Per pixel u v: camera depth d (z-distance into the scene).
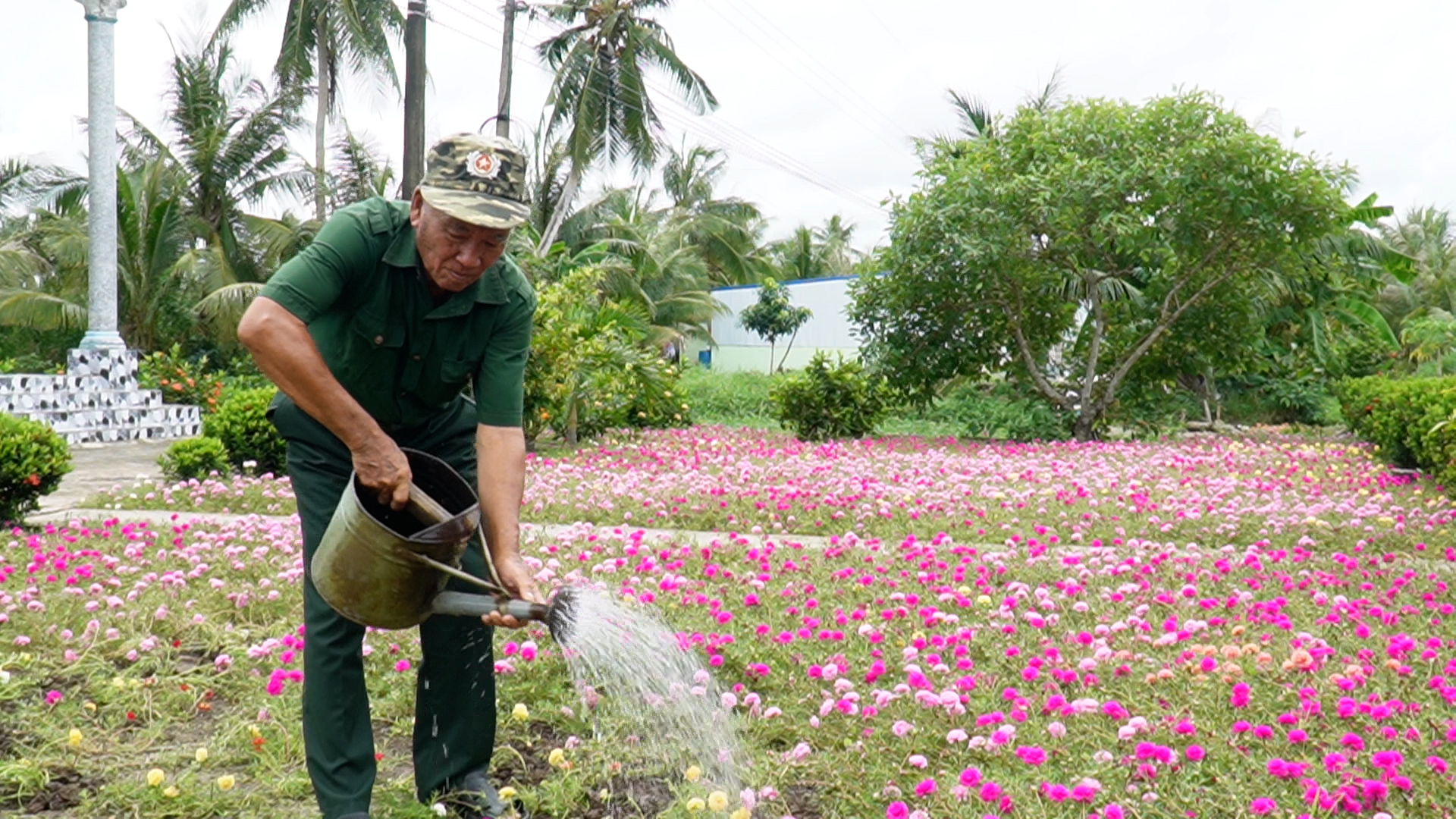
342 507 2.52
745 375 29.86
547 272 17.19
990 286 16.14
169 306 24.48
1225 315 16.31
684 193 43.59
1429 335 23.83
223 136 25.25
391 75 28.09
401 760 3.38
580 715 3.57
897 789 2.96
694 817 2.87
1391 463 11.64
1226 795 2.87
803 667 4.07
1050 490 8.96
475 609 2.55
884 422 19.30
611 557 6.24
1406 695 3.58
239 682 3.98
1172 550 6.00
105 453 14.91
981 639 4.32
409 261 2.64
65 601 4.87
